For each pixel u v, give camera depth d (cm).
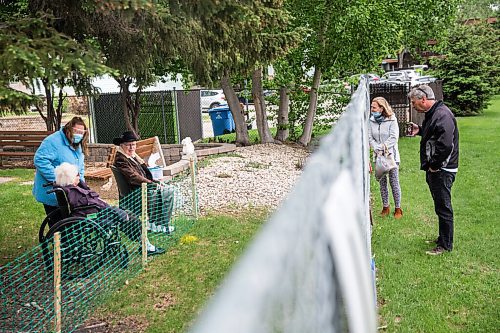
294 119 1606
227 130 2133
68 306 504
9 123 2297
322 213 89
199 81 908
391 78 3041
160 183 725
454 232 682
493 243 637
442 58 2406
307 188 77
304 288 71
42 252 550
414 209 808
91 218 576
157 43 714
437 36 1744
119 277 575
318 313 84
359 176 250
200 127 1869
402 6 1462
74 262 563
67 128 609
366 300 109
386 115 747
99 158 1441
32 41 452
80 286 545
